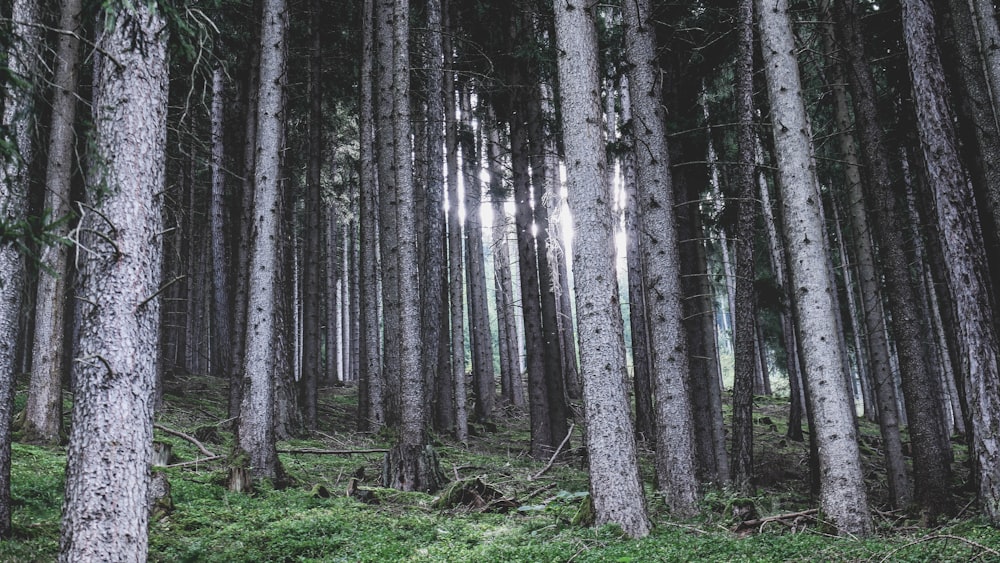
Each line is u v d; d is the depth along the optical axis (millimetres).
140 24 6195
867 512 9023
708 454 15469
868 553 7410
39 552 7004
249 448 11742
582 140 9344
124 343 5828
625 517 8648
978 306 9766
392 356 19172
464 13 24062
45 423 12570
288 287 26766
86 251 5719
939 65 10586
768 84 10211
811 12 16453
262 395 11898
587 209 9195
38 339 12742
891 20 15719
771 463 20047
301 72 24094
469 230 26453
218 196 23438
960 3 12391
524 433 23984
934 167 10336
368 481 13484
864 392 32875
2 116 7680
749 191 13766
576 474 15508
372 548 8453
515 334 31859
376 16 20781
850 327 31297
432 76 21453
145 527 5871
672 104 17031
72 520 5590
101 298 5840
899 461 13375
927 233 17266
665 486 10969
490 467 16016
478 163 27406
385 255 19375
